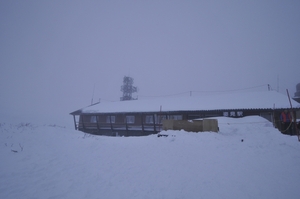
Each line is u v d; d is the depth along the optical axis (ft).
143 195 12.69
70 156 21.35
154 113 66.59
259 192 12.25
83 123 80.12
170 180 14.84
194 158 19.80
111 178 15.74
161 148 24.29
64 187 14.23
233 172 15.64
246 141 25.71
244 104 58.03
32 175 16.20
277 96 59.67
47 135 28.19
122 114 73.26
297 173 14.98
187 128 35.42
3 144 22.16
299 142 24.14
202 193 12.53
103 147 25.61
